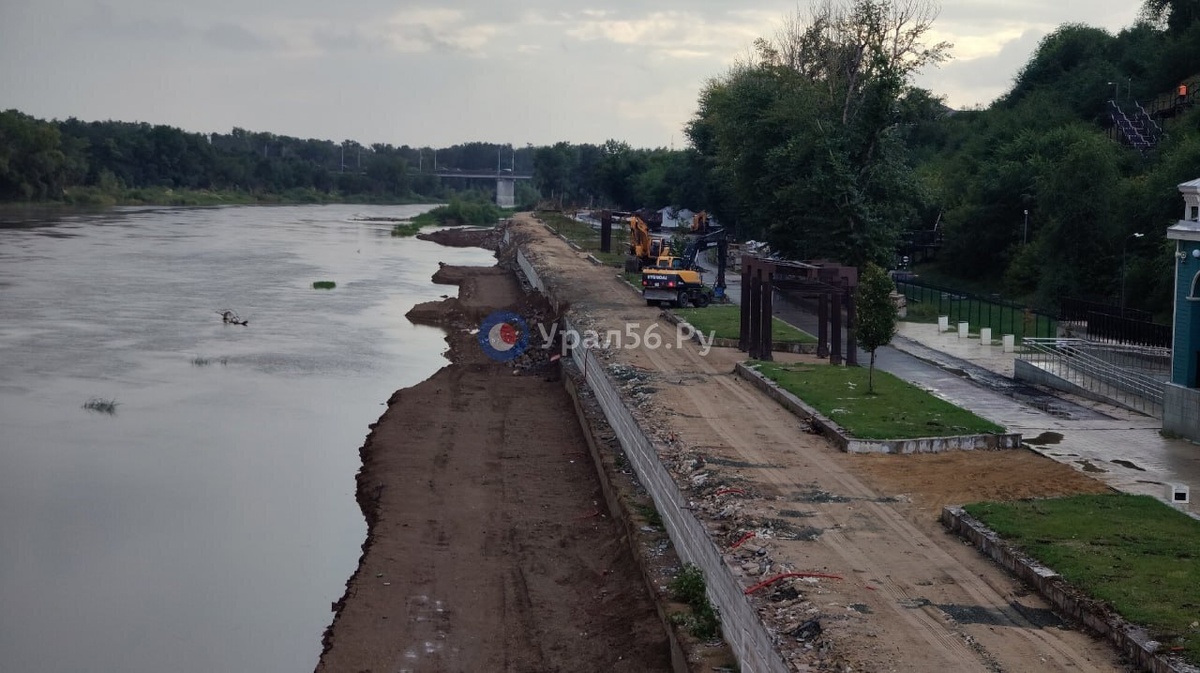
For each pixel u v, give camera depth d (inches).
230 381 2039.9
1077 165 2479.1
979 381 1724.9
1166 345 1676.9
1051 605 768.9
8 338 2415.1
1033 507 962.1
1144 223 2425.0
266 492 1395.2
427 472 1438.2
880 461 1169.4
